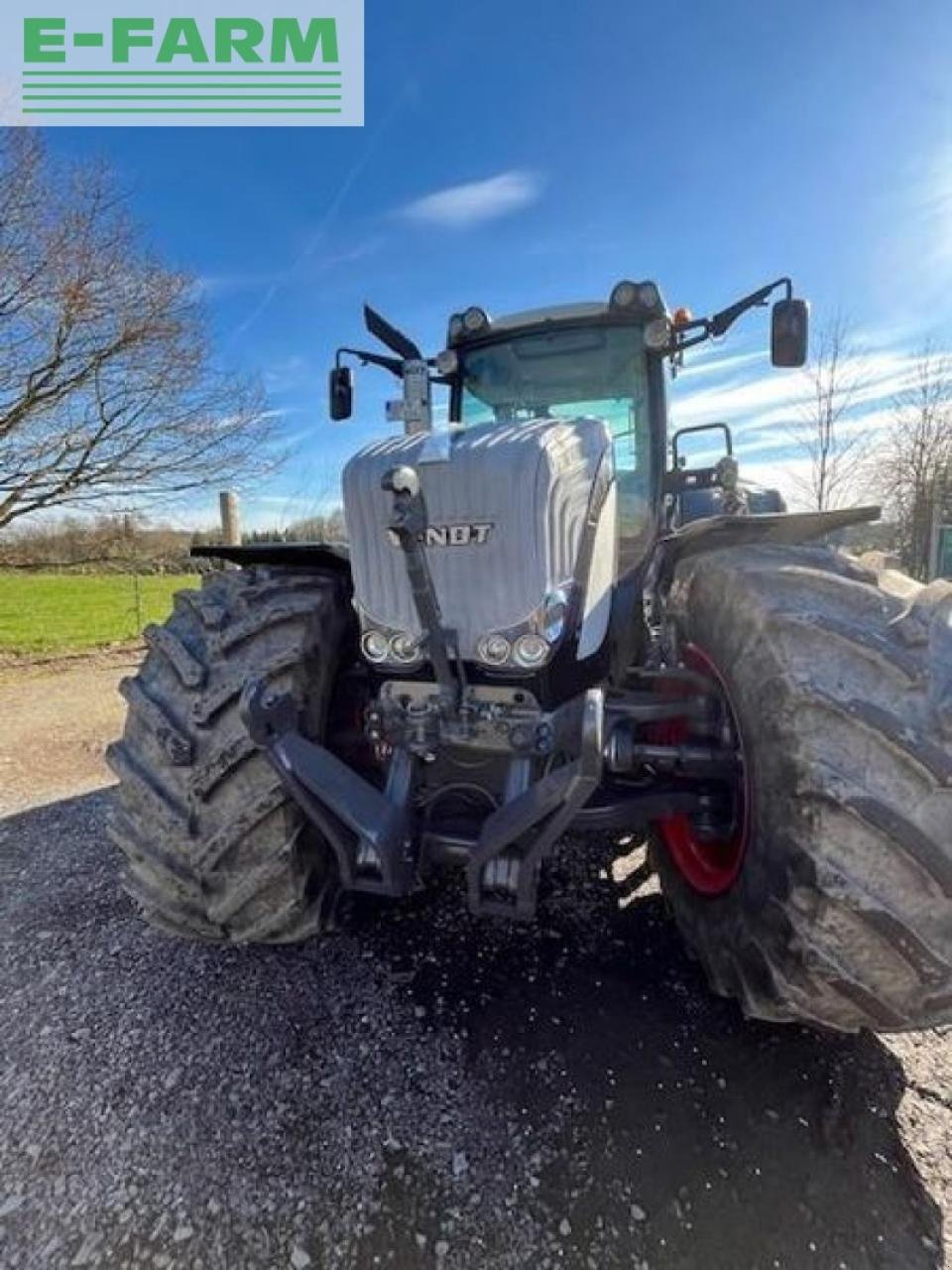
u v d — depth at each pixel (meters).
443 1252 1.24
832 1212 1.30
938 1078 1.61
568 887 2.43
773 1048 1.70
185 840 1.65
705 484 4.16
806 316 2.52
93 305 7.48
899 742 1.27
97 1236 1.28
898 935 1.26
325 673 1.84
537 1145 1.44
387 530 1.51
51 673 7.06
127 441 8.19
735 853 1.67
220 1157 1.43
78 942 2.17
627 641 2.05
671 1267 1.21
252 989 1.93
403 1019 1.81
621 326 2.58
